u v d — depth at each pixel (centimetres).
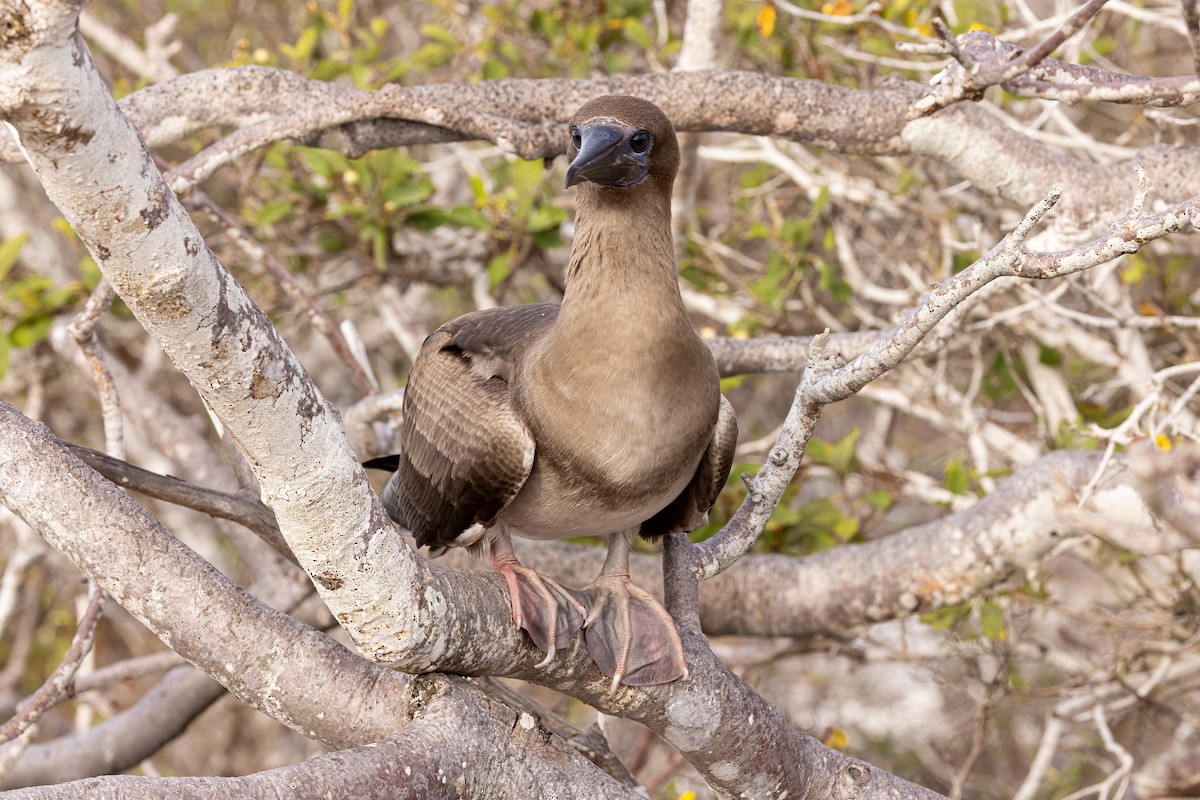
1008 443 1402
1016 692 1224
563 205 1560
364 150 1041
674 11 1578
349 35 1581
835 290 1396
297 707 714
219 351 553
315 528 629
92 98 468
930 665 1372
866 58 1239
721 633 1137
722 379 1165
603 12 1436
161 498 807
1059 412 1358
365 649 674
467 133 1028
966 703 1659
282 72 1080
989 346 1541
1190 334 1398
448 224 1371
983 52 661
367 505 641
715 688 753
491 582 743
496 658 725
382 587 654
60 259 1711
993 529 1028
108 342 1514
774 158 1402
